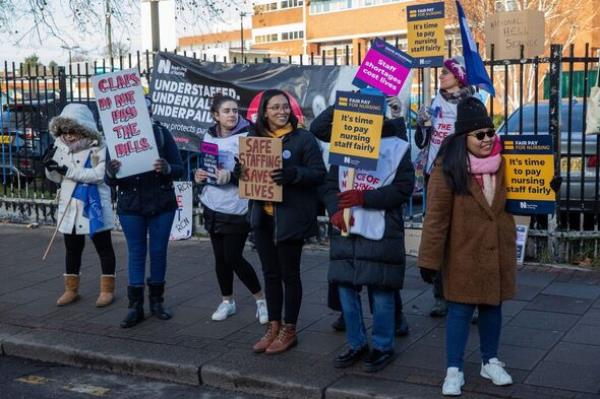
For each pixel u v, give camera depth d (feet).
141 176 20.97
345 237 16.74
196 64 30.81
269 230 18.33
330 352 18.29
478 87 21.97
